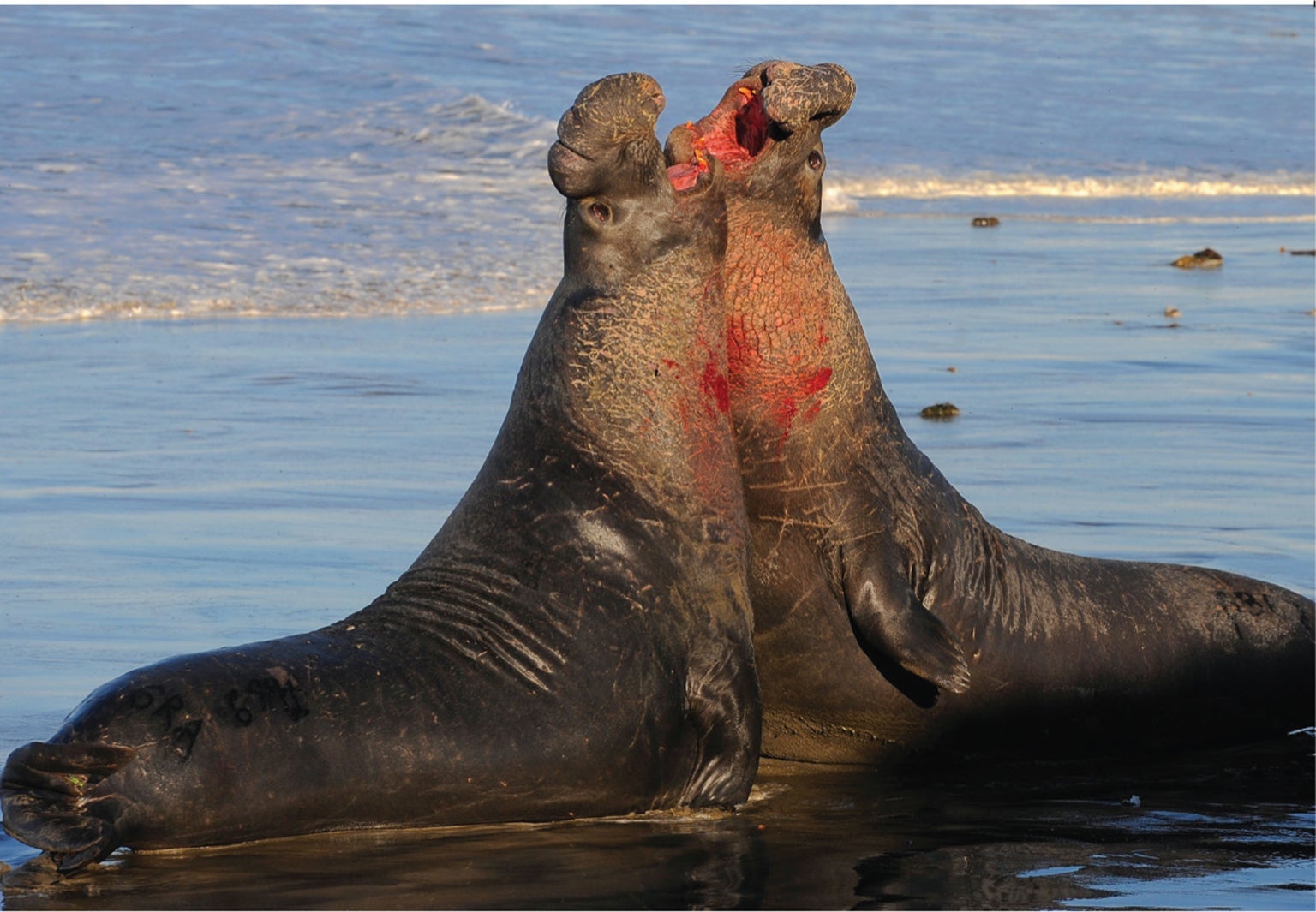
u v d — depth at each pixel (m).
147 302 67.75
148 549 38.09
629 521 25.67
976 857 24.05
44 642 31.69
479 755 24.20
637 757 25.28
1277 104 154.88
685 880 22.66
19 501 42.00
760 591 28.06
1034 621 29.67
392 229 84.19
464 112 116.88
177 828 22.92
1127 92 155.38
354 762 23.58
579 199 25.91
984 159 122.75
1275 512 41.53
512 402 27.05
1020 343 62.84
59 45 132.12
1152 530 39.59
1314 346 62.78
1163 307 71.06
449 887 22.16
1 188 87.25
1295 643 31.81
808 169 26.58
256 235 80.62
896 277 78.19
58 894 21.80
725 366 26.66
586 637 25.06
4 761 25.52
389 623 25.30
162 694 23.08
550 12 162.12
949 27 180.38
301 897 21.75
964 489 43.06
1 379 55.50
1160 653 30.64
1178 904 22.09
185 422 50.62
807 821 25.91
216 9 151.50
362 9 157.00
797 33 164.88
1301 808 27.33
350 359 60.00
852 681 28.50
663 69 137.62
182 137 106.75
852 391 27.77
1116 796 28.05
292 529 39.88
